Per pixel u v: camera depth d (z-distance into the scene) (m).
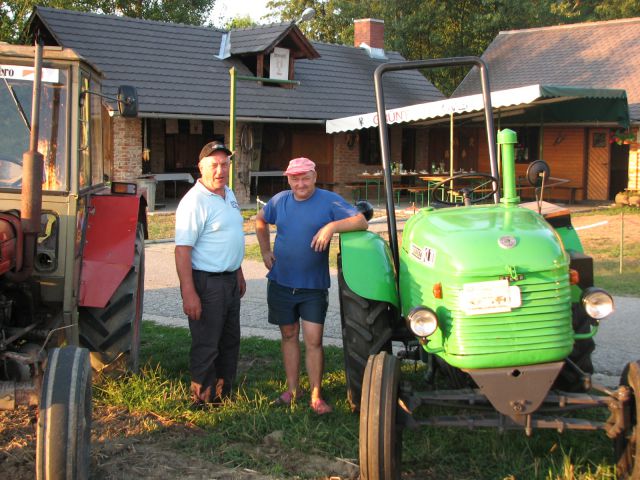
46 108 4.72
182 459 4.31
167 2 34.66
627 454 3.71
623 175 21.84
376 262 4.63
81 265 4.96
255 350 6.67
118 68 19.45
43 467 3.39
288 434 4.61
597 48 24.42
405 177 24.80
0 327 4.21
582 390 4.08
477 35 32.03
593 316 3.71
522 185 19.88
